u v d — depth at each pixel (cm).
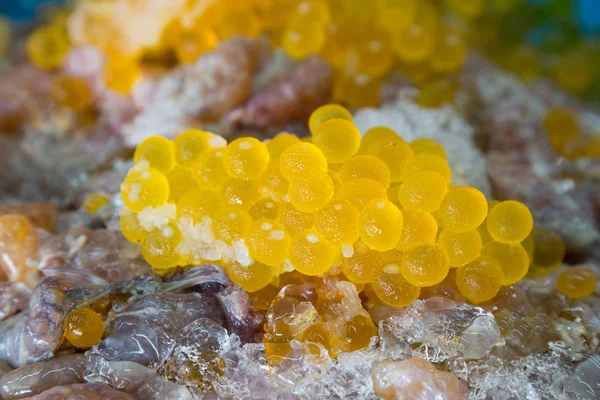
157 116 16
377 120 15
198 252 13
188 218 13
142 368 13
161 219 13
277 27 17
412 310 13
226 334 13
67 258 13
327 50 16
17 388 12
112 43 17
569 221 15
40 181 16
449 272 13
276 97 15
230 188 13
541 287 14
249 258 13
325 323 13
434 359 13
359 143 13
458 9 19
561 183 16
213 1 16
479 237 13
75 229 14
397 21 16
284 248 13
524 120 17
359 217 13
